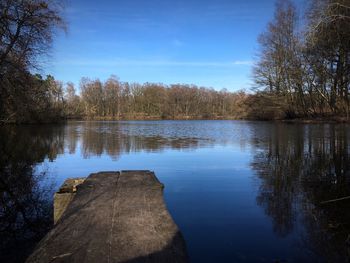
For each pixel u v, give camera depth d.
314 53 33.28
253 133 32.62
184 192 9.96
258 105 56.53
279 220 7.42
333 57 33.50
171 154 18.66
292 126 39.12
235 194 9.70
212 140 26.91
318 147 19.97
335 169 13.34
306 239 6.39
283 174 12.56
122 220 5.57
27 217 8.35
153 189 7.55
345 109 39.69
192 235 6.60
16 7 19.39
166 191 10.09
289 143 22.55
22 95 21.42
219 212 8.01
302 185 10.76
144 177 8.81
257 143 23.55
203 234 6.64
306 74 43.53
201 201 8.97
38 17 20.20
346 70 33.88
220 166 14.53
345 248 5.99
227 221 7.39
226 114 104.75
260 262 5.53
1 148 22.20
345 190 10.08
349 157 16.20
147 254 4.33
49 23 20.94
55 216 7.37
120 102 108.31
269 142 23.91
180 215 7.79
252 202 8.86
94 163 16.12
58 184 11.94
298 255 5.77
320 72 38.25
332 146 20.19
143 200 6.70
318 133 28.62
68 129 43.69
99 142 25.91
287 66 48.41
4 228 7.61
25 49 20.22
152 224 5.38
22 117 31.78
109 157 17.94
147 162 15.98
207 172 13.18
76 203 6.50
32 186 11.68
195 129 43.50
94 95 105.88
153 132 37.72
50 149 21.61
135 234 4.97
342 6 17.22
